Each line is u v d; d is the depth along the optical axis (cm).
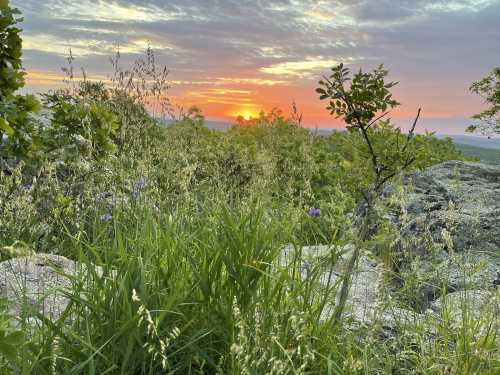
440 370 289
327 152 881
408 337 333
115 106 625
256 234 331
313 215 521
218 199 409
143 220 391
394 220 521
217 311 307
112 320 280
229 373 271
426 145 422
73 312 313
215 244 336
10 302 265
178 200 429
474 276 390
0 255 425
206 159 651
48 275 409
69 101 660
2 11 663
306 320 293
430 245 402
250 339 266
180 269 326
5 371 251
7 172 655
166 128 640
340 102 411
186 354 296
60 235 493
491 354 296
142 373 274
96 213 400
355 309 378
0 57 669
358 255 350
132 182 455
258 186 429
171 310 294
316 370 286
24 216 413
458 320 356
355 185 428
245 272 308
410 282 365
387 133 429
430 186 650
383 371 290
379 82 398
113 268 340
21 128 657
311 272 330
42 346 269
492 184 647
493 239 521
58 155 607
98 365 275
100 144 577
